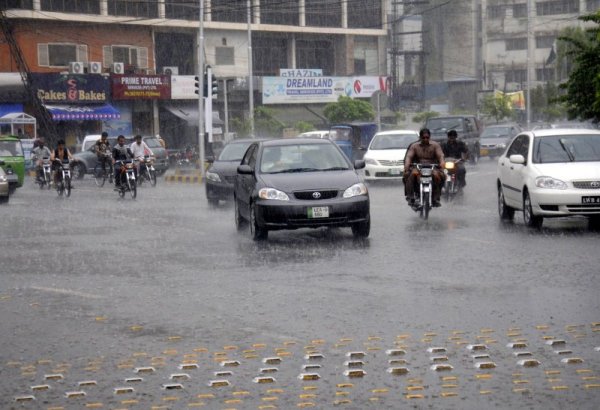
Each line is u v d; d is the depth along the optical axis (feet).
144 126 233.14
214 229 69.97
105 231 70.23
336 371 28.09
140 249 58.49
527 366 28.30
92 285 44.80
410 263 49.32
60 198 111.24
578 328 33.19
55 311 38.40
